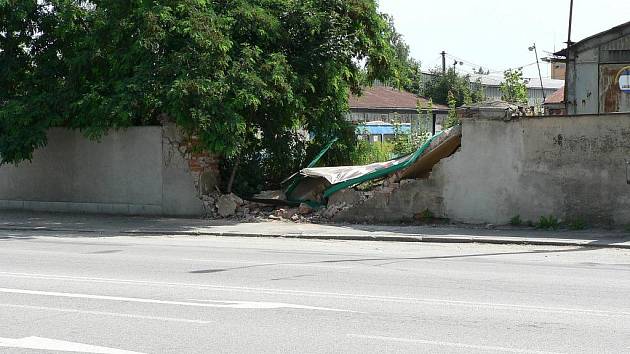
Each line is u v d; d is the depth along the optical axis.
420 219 18.67
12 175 23.91
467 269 11.98
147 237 17.88
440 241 16.31
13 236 18.08
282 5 21.25
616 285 10.28
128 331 7.62
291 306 8.84
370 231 17.62
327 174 19.81
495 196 17.84
